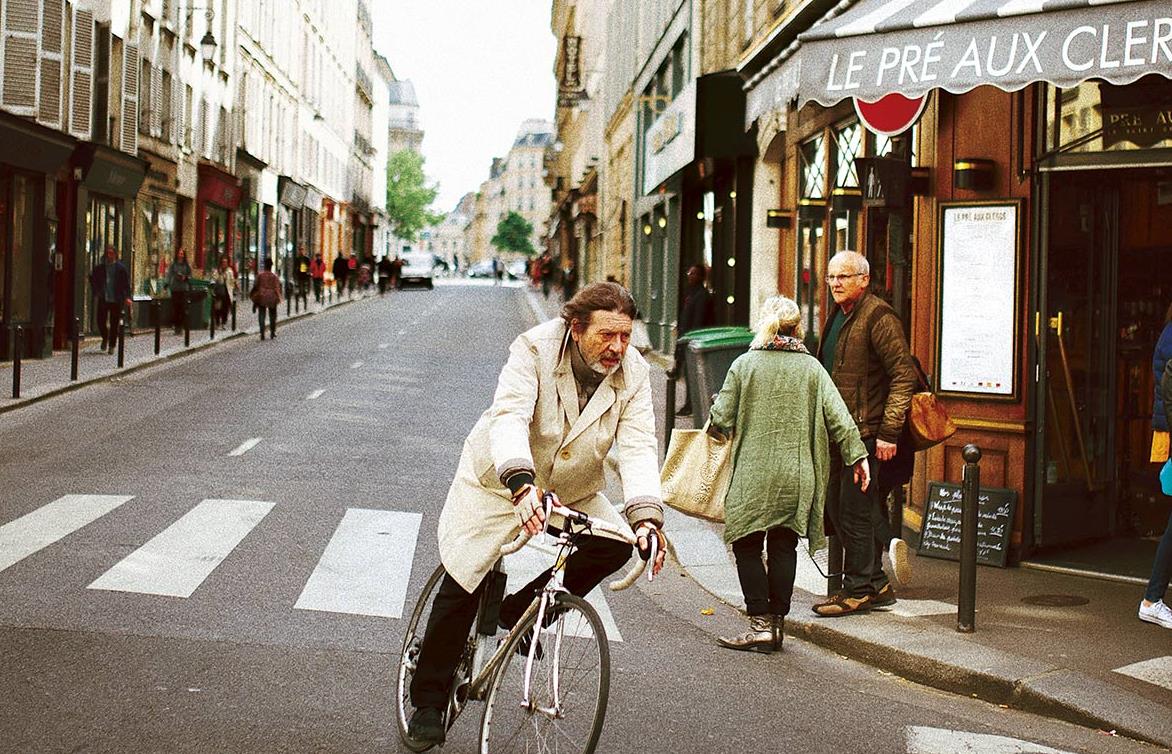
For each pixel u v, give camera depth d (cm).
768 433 701
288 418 1583
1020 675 623
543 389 452
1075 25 712
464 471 471
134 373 2081
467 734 527
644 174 2938
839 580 797
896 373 742
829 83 820
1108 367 946
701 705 586
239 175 4281
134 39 2786
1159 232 945
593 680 418
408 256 7544
